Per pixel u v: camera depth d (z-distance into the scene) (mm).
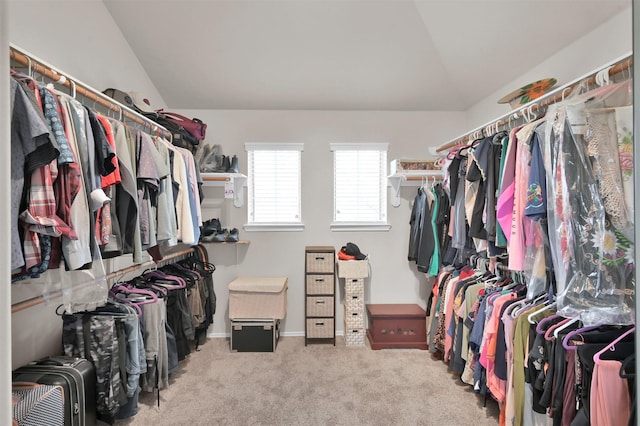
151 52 2859
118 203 1721
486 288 2246
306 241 3480
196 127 3037
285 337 3424
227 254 3457
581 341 1411
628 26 1768
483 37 2471
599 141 1384
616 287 1329
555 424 1491
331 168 3486
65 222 1301
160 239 2049
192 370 2662
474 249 2443
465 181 2295
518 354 1706
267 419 2023
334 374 2590
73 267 1324
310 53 2879
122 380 1871
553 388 1489
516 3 2088
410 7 2537
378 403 2193
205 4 2498
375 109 3479
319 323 3189
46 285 1541
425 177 3256
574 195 1424
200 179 2730
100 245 1587
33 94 1211
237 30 2684
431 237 3035
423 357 2906
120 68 2684
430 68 3025
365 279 3498
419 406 2162
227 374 2594
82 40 2275
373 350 3064
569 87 1644
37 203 1184
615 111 1360
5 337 591
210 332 3453
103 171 1533
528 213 1621
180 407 2143
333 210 3496
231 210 3461
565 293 1442
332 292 3191
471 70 2867
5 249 597
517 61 2496
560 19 2025
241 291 3041
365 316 3451
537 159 1627
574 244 1418
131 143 1815
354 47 2832
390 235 3498
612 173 1350
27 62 1385
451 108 3467
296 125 3477
